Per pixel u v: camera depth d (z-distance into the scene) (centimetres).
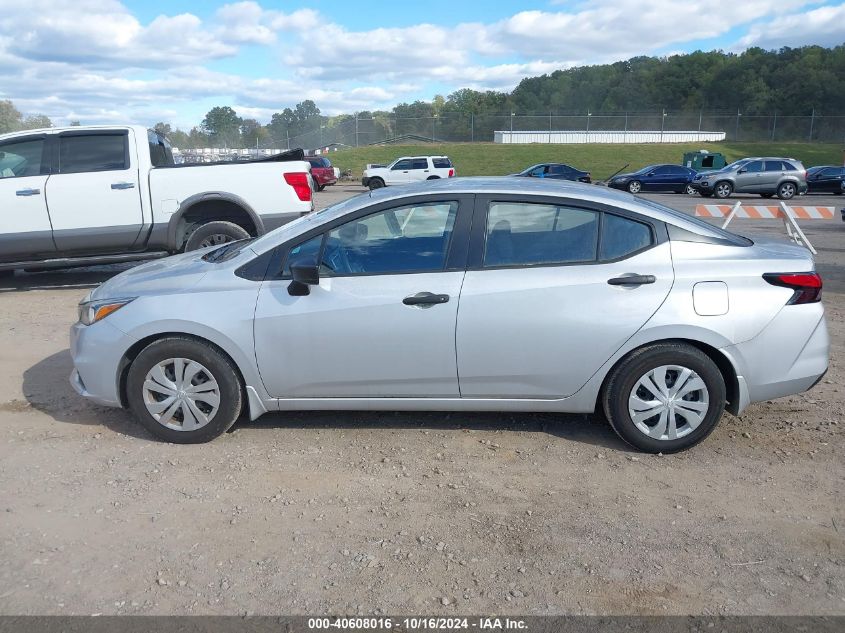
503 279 412
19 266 845
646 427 421
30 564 317
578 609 289
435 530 346
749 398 419
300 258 427
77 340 445
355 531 345
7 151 825
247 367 427
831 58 9075
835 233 1527
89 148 841
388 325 414
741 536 341
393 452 431
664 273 409
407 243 423
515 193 421
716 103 9356
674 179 3234
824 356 421
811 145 5975
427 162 3434
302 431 462
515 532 344
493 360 416
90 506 368
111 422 476
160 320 422
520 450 434
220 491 384
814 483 392
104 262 863
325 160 3434
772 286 410
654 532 344
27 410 497
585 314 407
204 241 856
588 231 418
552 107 10219
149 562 319
